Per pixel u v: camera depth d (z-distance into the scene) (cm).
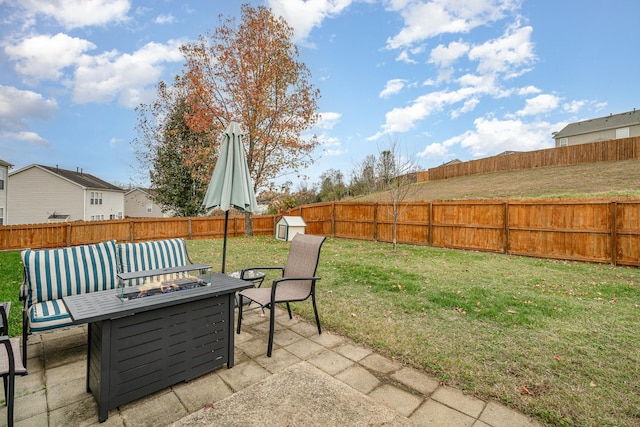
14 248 1064
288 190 1521
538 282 576
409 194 1775
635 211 734
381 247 1053
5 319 250
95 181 3064
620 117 3111
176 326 242
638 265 726
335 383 215
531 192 1391
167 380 238
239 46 1329
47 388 245
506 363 287
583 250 802
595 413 218
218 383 254
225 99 1373
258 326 377
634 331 356
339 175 3091
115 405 212
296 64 1400
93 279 340
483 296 484
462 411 221
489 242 960
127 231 1254
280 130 1399
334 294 499
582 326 371
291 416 178
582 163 1848
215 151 1380
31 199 2439
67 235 1142
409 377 266
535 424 208
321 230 1427
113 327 210
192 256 855
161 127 1705
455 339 337
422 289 523
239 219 1470
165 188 1709
